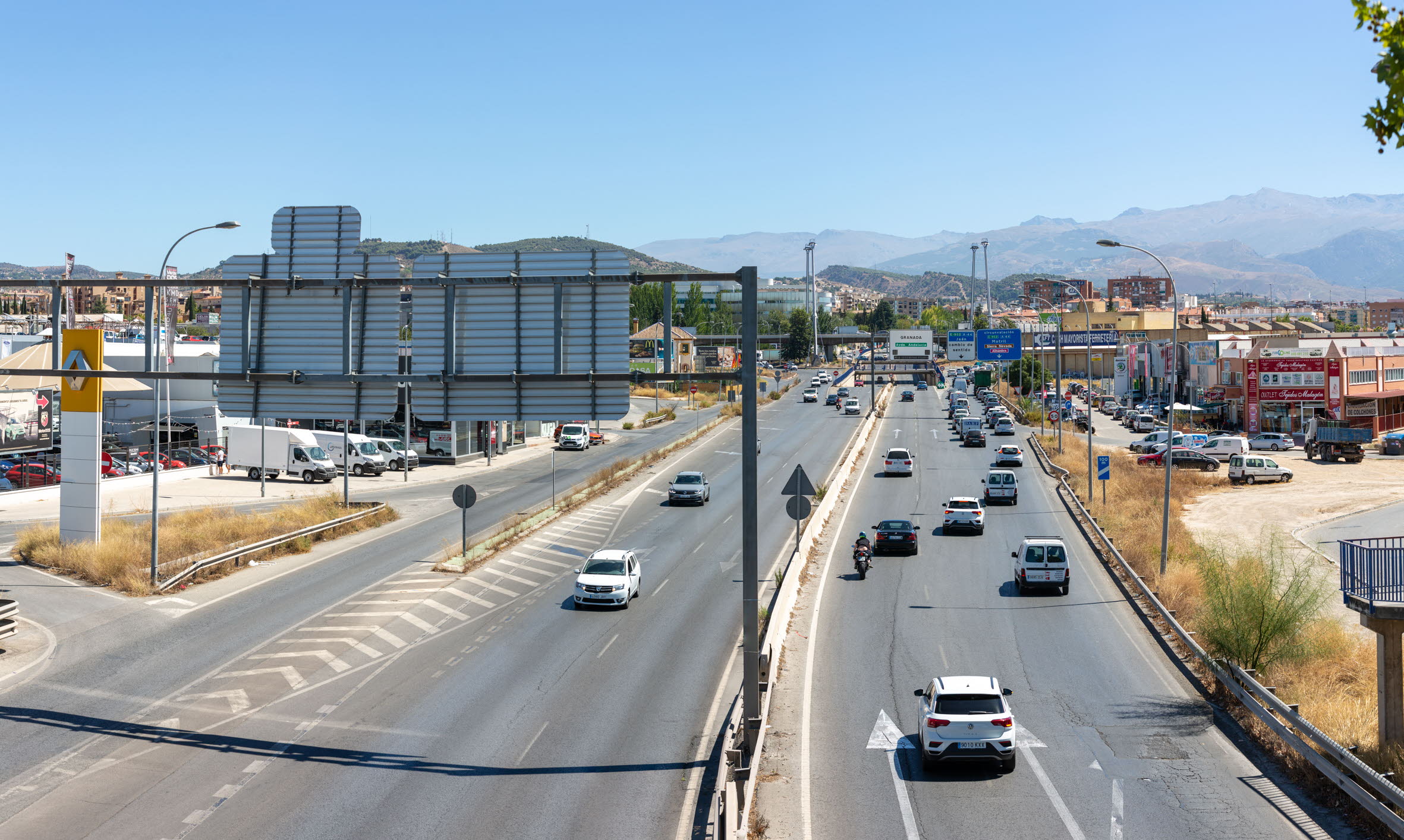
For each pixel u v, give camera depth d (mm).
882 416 108062
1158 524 45625
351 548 39281
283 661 24188
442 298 19656
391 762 17906
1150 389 130250
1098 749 18844
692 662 24594
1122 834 14984
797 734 19812
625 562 31438
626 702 21547
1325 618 27203
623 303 19062
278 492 55344
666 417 105312
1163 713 20953
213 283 20203
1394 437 82875
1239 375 99188
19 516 45281
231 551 34875
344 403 20000
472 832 14953
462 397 19547
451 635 26969
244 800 16109
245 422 74750
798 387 153000
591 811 15789
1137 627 28438
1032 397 120125
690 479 52312
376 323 19922
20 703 20875
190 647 25219
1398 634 17125
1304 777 17094
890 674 23953
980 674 23906
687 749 18703
